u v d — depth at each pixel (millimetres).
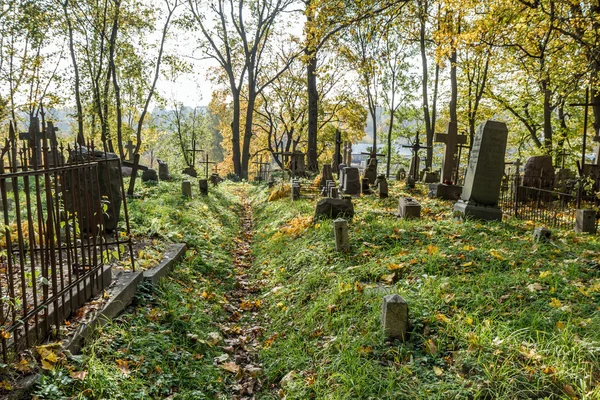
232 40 37688
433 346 3932
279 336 5262
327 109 43031
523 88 25062
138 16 13859
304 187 17359
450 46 14820
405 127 41438
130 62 14680
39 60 18984
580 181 11148
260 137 49750
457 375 3514
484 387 3340
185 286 6434
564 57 15273
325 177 18125
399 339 4191
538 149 24594
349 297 5254
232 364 4695
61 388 3242
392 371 3709
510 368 3475
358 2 12055
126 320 4672
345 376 3738
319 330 4918
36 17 15164
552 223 9906
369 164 19469
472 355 3719
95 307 4465
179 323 5105
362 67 16406
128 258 6555
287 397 3906
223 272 7848
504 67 22469
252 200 19953
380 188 14250
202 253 8258
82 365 3562
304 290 6086
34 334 3578
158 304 5398
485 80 23734
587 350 3594
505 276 5281
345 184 15461
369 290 5293
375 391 3566
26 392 3062
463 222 9031
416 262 6055
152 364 4062
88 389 3301
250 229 13023
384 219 9555
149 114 38438
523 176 14859
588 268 5695
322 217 9492
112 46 13484
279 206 13773
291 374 4273
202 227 10297
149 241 7859
